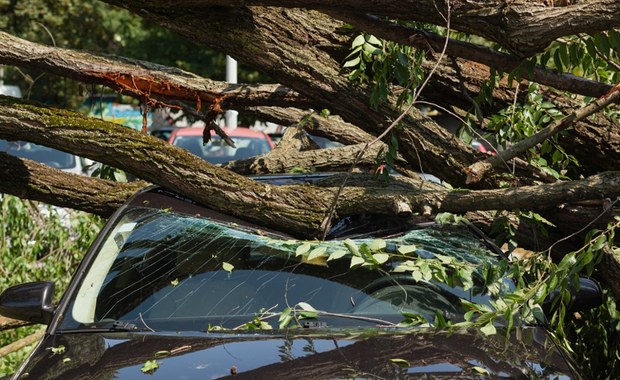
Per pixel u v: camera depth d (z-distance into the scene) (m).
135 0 7.44
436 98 8.40
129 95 8.19
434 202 6.96
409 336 5.43
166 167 7.14
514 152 7.02
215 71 30.56
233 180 7.09
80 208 8.41
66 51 7.88
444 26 6.70
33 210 11.29
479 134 7.97
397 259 6.38
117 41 33.28
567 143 7.86
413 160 7.70
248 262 6.35
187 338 5.45
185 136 24.64
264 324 5.78
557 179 7.70
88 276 6.27
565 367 5.24
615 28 6.22
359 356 5.11
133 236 6.62
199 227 6.76
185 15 7.49
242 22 7.57
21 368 5.32
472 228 7.00
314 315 5.84
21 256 11.14
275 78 7.73
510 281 6.43
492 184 7.60
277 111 9.98
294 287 6.13
